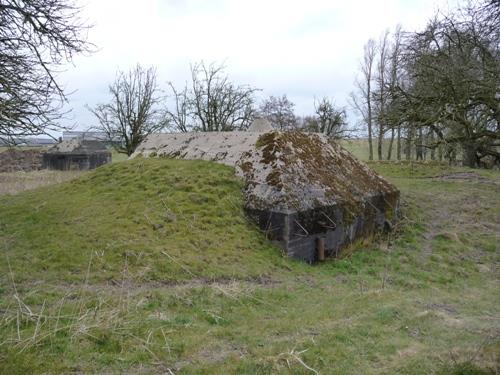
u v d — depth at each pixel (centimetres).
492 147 2564
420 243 1161
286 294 693
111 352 452
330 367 455
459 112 2003
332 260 968
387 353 498
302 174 1022
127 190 1055
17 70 936
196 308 592
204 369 434
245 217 957
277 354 471
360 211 1091
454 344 534
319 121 4156
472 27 1423
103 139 3741
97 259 729
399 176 2102
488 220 1357
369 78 4025
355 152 4797
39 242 800
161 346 470
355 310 638
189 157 1223
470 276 952
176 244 810
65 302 567
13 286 622
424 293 795
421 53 1916
